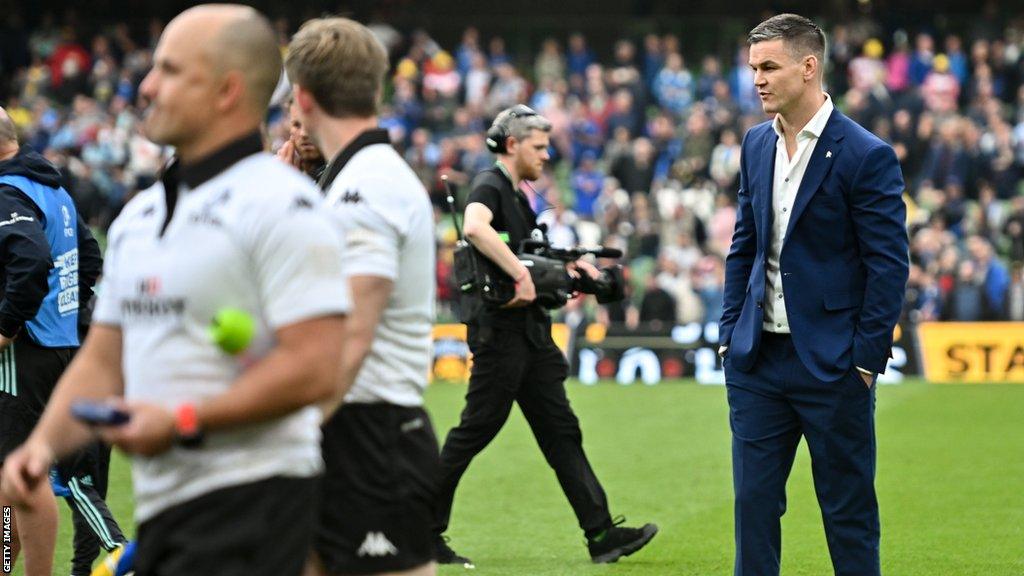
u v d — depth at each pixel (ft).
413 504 18.81
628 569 32.86
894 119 107.65
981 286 84.99
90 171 101.55
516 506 41.83
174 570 14.56
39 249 26.99
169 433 13.83
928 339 81.41
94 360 15.96
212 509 14.53
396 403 18.76
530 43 133.39
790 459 25.52
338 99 18.74
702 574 32.19
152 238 14.97
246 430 14.60
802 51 24.59
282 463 14.76
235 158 14.96
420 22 132.87
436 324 83.25
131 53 126.41
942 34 126.31
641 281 93.81
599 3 145.59
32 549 26.71
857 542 24.82
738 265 26.27
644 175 103.30
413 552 18.81
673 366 82.02
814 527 38.01
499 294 31.60
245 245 14.46
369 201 18.19
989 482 45.39
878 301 24.30
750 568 25.14
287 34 135.03
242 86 15.03
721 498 42.96
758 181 25.54
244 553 14.51
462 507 41.73
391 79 125.59
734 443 25.71
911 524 38.45
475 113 112.47
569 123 112.16
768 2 136.98
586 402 69.97
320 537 18.49
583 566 33.22
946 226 97.14
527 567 33.14
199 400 14.49
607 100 114.73
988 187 101.04
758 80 24.85
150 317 14.76
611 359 82.48
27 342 27.94
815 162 24.72
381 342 18.65
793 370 24.89
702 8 139.23
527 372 32.65
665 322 83.71
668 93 117.91
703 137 105.70
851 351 24.58
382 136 18.93
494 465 49.65
